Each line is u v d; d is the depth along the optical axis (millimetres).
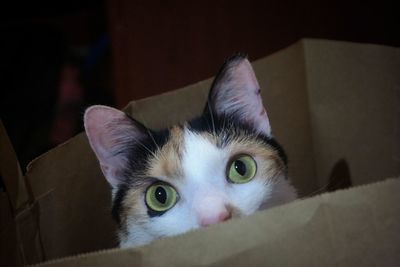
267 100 364
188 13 474
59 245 318
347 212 231
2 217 278
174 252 230
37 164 302
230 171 319
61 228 319
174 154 324
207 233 230
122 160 340
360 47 339
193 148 324
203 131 336
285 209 230
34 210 298
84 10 564
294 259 231
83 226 336
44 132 493
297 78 359
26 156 465
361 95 343
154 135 340
